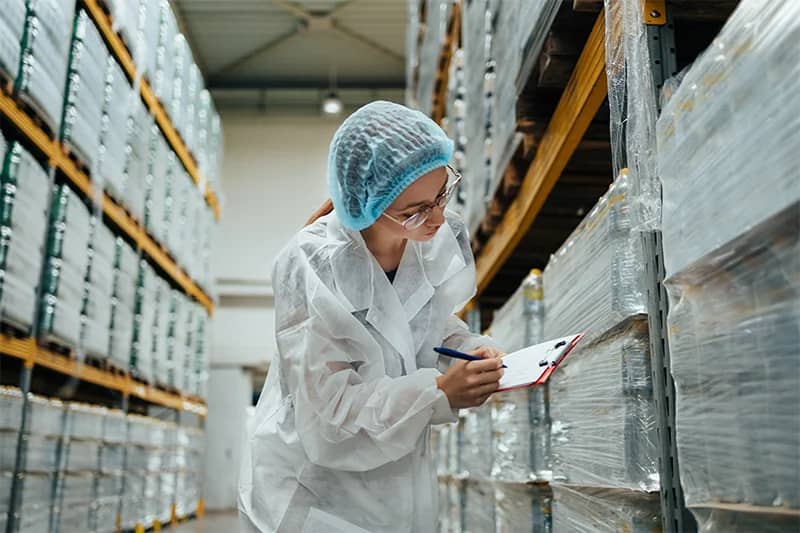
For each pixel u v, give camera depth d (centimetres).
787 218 112
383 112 183
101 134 480
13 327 380
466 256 208
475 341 206
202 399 890
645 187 184
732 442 131
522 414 291
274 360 202
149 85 569
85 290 472
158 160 630
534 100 302
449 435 506
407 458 186
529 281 299
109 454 545
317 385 170
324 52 1199
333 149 187
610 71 209
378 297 185
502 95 348
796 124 108
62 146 426
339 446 174
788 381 113
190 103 723
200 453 921
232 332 1214
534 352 174
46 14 384
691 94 147
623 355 194
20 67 367
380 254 195
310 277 174
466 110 476
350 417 170
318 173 1275
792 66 110
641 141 188
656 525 189
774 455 117
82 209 455
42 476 412
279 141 1285
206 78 1271
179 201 715
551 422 268
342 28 1127
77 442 472
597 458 211
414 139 177
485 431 366
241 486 194
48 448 423
